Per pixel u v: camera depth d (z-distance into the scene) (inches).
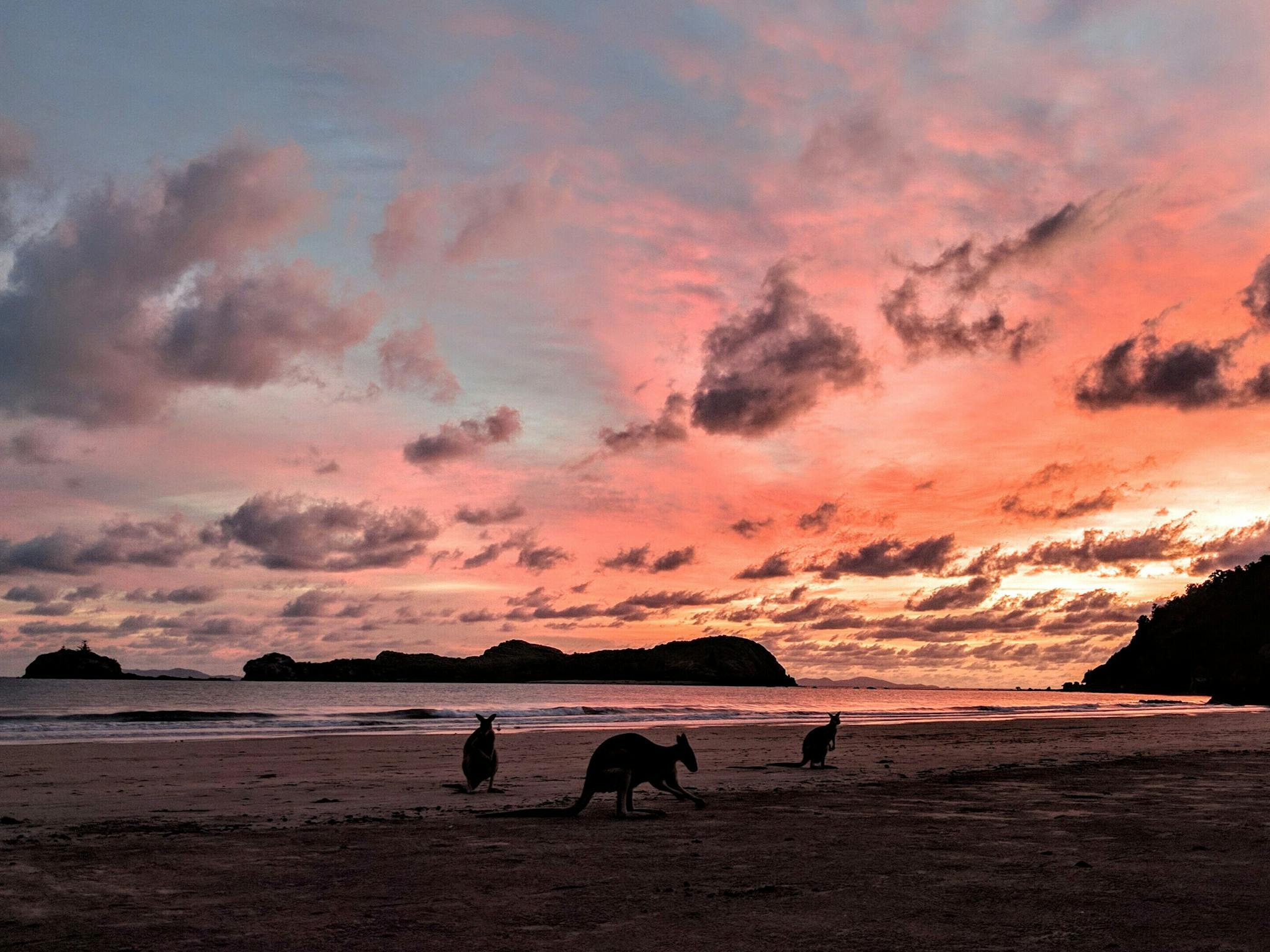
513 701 3853.3
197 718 1763.0
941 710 2832.2
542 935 238.8
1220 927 245.6
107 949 226.1
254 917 258.1
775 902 277.1
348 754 928.3
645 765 502.3
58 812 501.4
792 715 2256.4
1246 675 6638.8
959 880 310.2
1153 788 629.6
